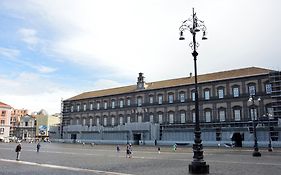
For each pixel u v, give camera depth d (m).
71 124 113.50
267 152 48.78
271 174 19.78
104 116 102.75
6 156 37.19
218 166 25.27
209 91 78.88
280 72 67.19
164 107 87.06
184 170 22.61
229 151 52.56
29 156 37.81
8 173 20.30
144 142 86.31
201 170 20.14
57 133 117.94
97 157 37.66
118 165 26.77
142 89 93.00
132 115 94.50
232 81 75.19
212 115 77.19
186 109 82.25
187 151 53.97
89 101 108.75
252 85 71.94
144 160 32.97
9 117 129.50
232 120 73.56
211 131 75.00
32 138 137.25
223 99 75.81
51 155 40.34
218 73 82.50
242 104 72.62
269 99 68.75
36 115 153.38
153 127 85.75
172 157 38.16
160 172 21.33
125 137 92.06
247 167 24.36
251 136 68.56
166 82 92.12
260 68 75.62
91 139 102.38
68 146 77.25
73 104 114.56
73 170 22.56
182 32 23.33
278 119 65.81
